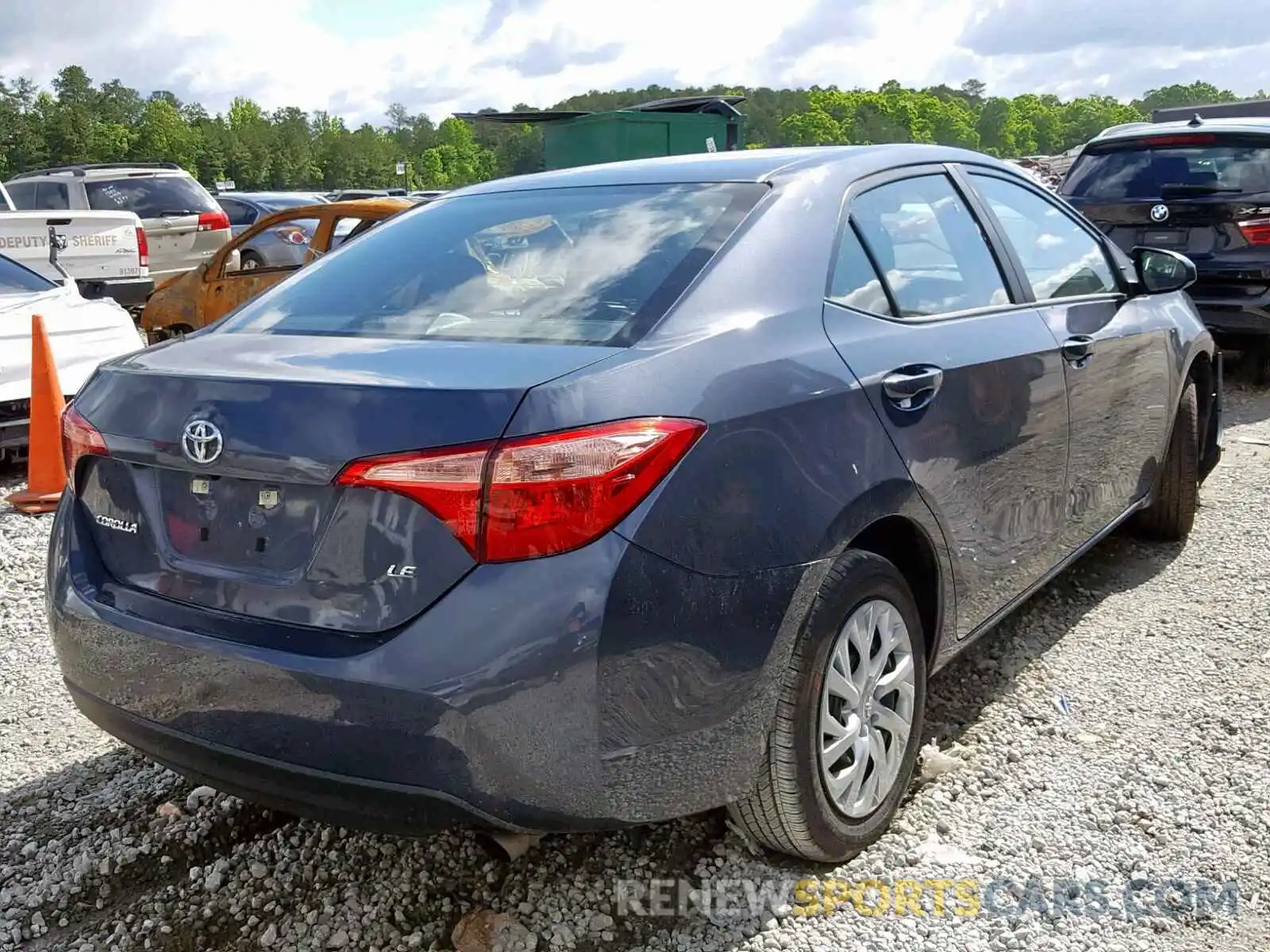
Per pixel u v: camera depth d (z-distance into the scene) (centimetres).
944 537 301
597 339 249
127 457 254
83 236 1153
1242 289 795
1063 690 372
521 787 221
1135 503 440
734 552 235
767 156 330
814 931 259
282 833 307
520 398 219
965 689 376
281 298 317
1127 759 328
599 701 220
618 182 326
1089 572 476
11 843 309
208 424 237
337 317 291
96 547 271
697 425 232
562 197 326
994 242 362
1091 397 380
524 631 214
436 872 289
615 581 218
